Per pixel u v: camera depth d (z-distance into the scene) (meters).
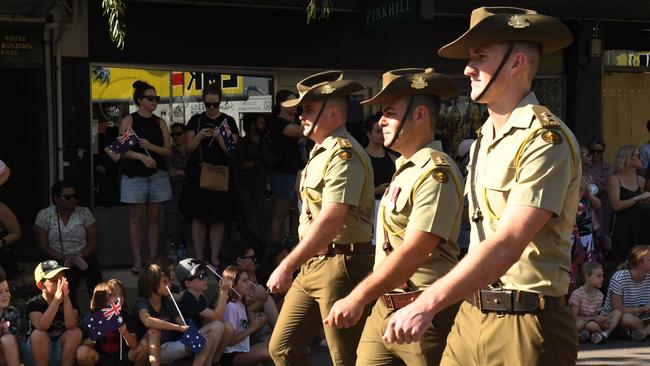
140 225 8.99
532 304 3.16
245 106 10.51
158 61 10.02
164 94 10.13
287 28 10.53
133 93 9.61
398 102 4.21
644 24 12.33
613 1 10.45
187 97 10.24
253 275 7.70
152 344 6.66
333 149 4.93
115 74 9.88
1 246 8.16
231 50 10.32
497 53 3.16
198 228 9.02
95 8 9.67
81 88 9.67
